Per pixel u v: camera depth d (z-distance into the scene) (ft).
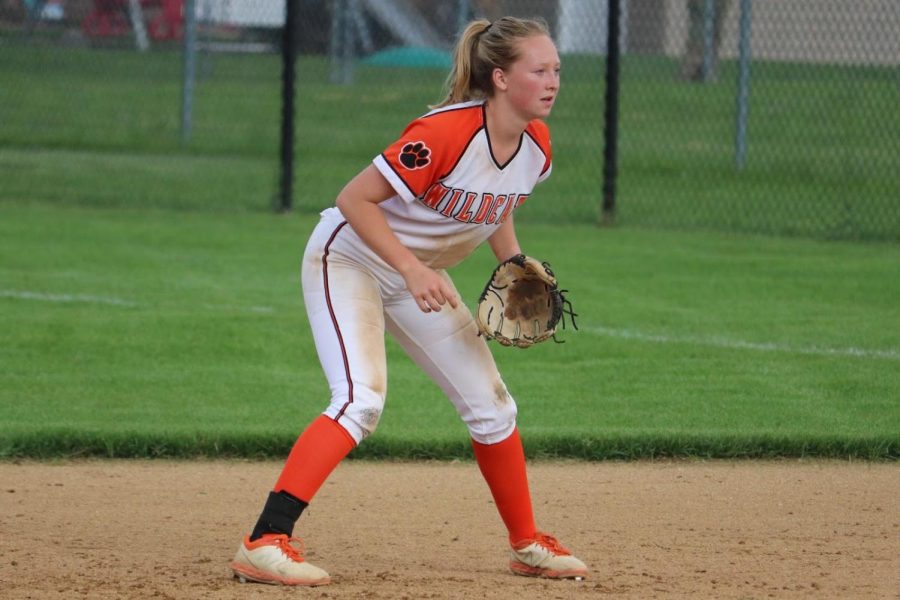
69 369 85.30
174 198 158.51
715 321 100.94
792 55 207.41
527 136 46.39
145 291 108.68
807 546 54.49
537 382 84.12
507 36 44.14
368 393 46.09
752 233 141.49
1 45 282.36
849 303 107.65
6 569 48.57
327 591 45.88
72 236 132.98
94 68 283.38
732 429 72.84
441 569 50.29
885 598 46.83
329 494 63.05
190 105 200.75
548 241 135.33
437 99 254.68
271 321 98.78
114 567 49.24
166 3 303.27
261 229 140.36
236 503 61.11
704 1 240.32
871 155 184.55
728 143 195.31
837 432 71.97
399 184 44.24
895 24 192.54
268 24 282.15
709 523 58.29
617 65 142.72
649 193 164.66
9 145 199.62
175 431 70.79
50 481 64.28
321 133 217.15
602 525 57.82
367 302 46.98
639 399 79.97
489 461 49.14
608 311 104.01
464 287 111.96
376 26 333.83
